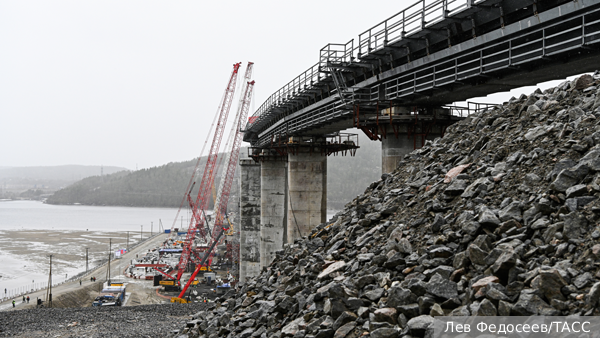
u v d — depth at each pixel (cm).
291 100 4491
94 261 16175
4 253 17238
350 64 2970
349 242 1502
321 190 4794
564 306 770
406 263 1138
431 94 2534
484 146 1520
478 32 2155
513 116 1638
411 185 1589
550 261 888
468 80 2273
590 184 1002
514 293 844
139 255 17775
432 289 948
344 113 3281
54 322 3472
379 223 1510
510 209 1081
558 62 1877
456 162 1570
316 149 4778
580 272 820
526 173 1215
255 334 1347
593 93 1409
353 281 1185
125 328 3150
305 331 1117
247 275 7825
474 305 852
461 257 1005
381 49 2689
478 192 1246
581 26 1648
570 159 1127
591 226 905
